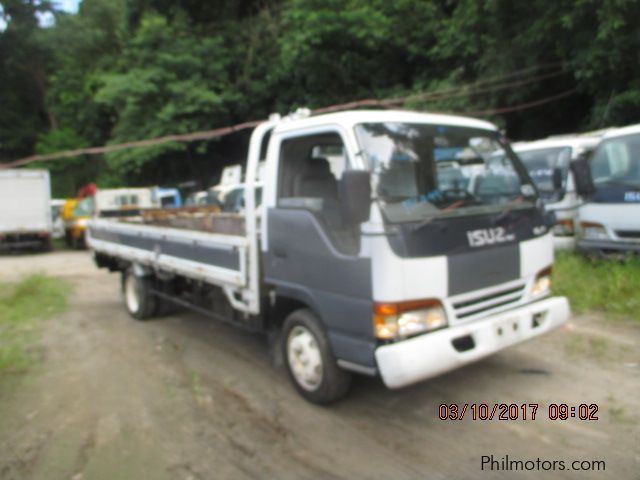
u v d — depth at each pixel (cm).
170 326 702
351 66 1908
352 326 369
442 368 349
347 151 375
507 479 319
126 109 2217
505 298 399
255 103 2338
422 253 351
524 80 1415
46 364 570
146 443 385
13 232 1870
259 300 462
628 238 676
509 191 430
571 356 498
